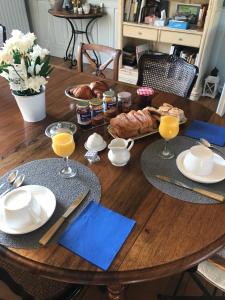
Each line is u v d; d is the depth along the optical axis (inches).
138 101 57.2
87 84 62.7
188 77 61.7
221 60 124.7
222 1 107.8
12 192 31.9
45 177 38.2
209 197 34.7
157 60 66.3
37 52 45.9
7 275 27.4
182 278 55.1
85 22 150.1
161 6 121.2
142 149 43.6
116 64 73.2
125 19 124.0
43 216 31.9
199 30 110.1
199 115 52.4
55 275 27.2
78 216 32.5
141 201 34.4
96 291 53.8
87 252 28.6
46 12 157.9
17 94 47.9
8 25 151.2
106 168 39.7
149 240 29.7
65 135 38.4
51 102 57.4
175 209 33.3
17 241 29.7
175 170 39.2
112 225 31.4
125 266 27.4
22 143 45.5
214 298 38.0
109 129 47.4
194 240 29.7
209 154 37.5
